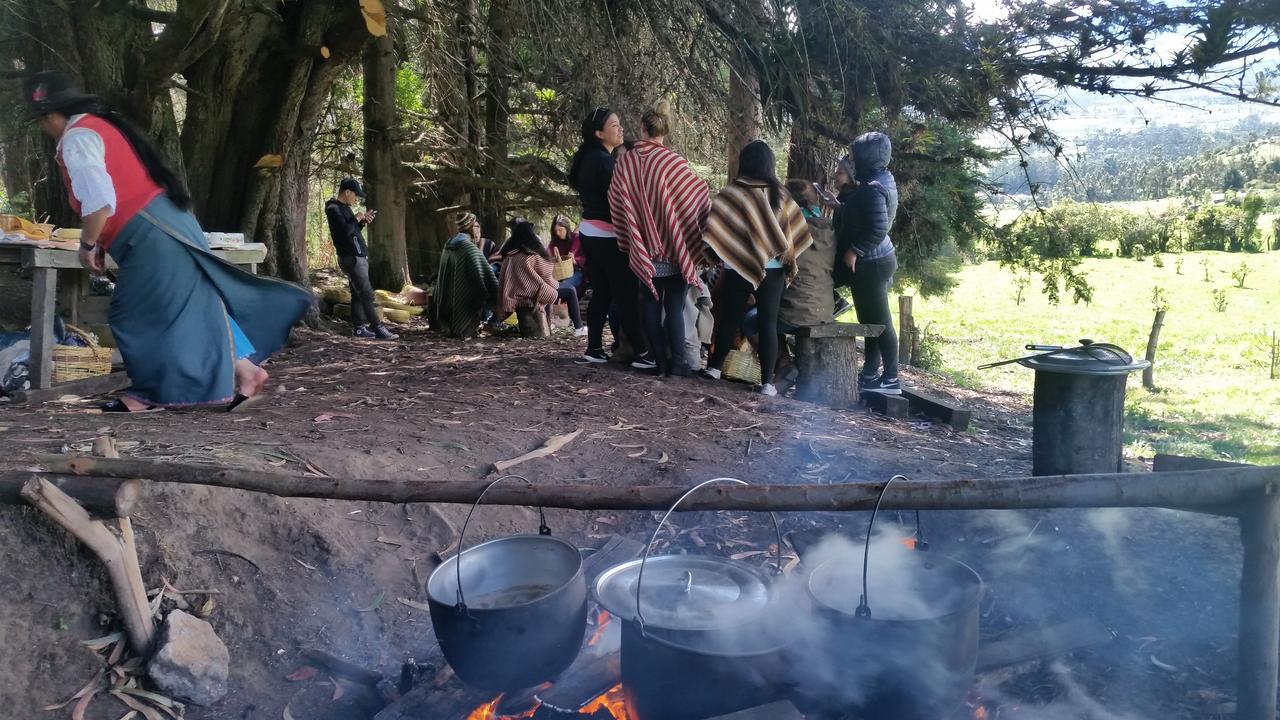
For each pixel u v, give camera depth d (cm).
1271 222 4475
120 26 771
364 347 827
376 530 352
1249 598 222
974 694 269
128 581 273
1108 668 287
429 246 1423
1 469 304
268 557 321
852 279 648
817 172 855
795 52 786
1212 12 675
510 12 918
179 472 271
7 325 568
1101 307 2297
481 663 241
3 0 728
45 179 802
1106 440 414
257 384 464
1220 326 1914
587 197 653
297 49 877
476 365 694
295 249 961
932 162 843
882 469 452
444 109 1281
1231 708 262
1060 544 359
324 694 283
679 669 218
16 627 266
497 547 267
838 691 223
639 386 605
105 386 538
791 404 594
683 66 829
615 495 247
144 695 265
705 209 609
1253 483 214
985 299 2483
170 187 429
